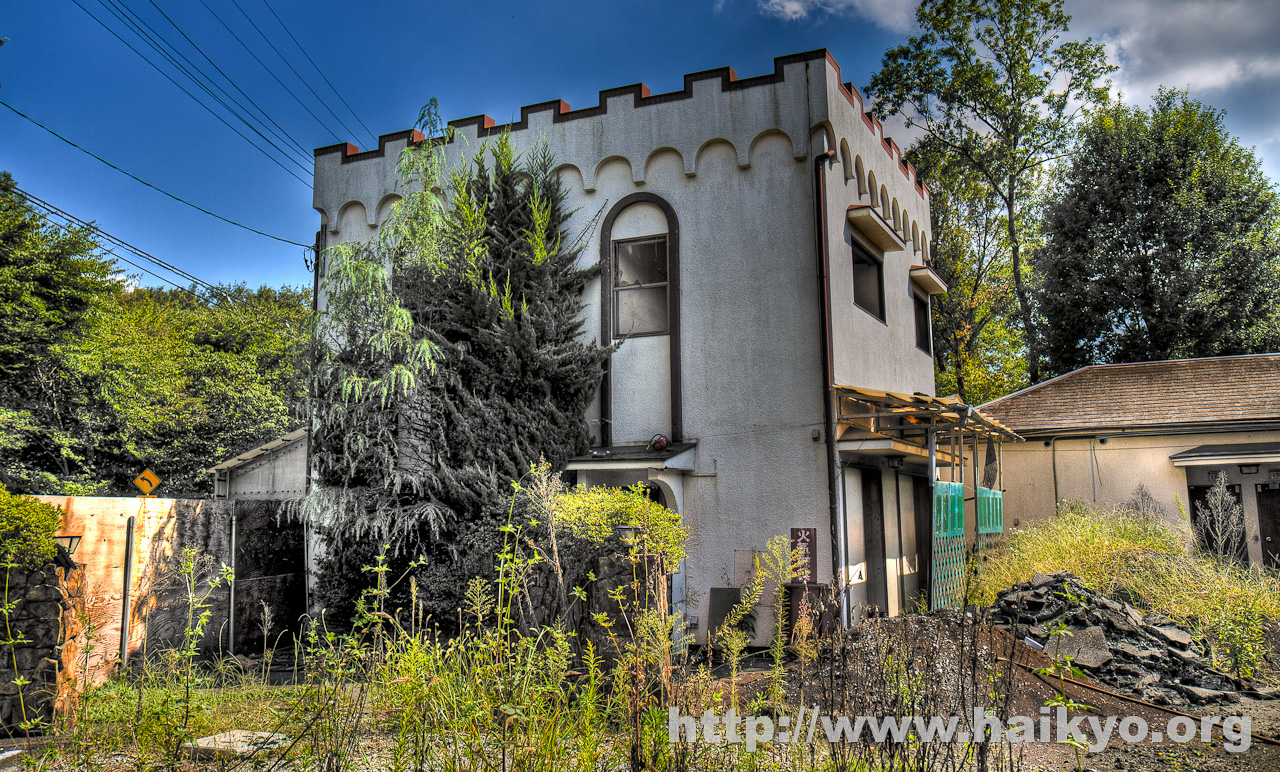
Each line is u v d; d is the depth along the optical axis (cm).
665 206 1191
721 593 1041
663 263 1229
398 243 1100
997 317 2931
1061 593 803
